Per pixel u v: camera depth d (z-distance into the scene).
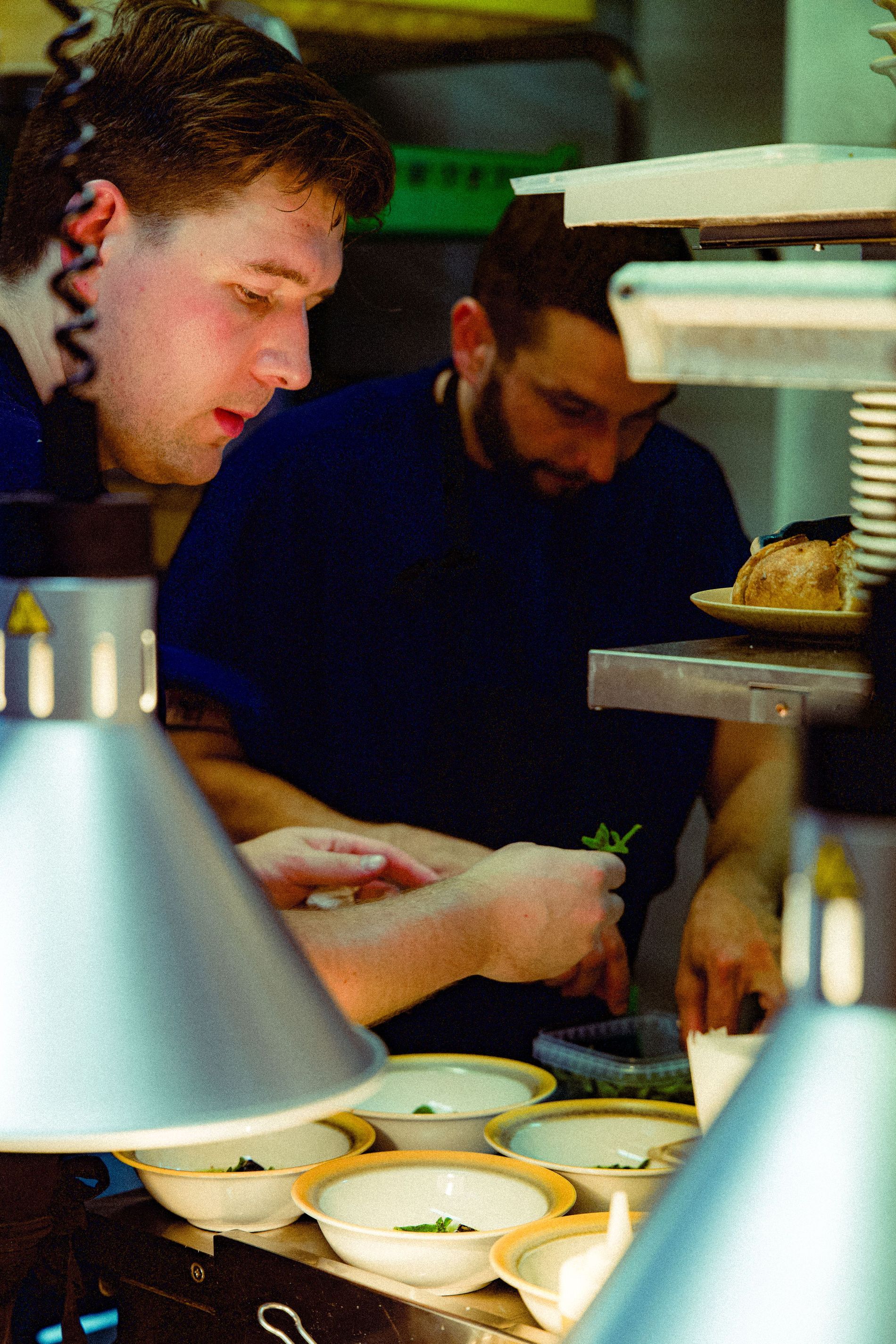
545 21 2.44
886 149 0.90
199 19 1.28
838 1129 0.34
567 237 1.94
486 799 2.15
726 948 1.63
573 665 2.16
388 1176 1.19
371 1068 0.51
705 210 0.92
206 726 1.99
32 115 1.21
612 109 2.73
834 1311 0.32
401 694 2.15
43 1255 1.11
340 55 2.57
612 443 2.06
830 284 0.40
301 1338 1.07
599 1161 1.26
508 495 2.12
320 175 1.29
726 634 2.21
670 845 2.21
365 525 2.14
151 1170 1.15
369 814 2.15
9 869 0.47
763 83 2.48
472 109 2.97
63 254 1.06
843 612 0.96
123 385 1.30
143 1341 1.17
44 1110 0.44
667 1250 0.34
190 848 0.49
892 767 0.35
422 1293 1.03
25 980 0.46
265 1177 1.13
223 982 0.48
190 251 1.27
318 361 2.93
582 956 1.43
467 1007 1.94
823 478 2.30
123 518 0.50
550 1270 1.03
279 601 2.14
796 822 0.37
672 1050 1.54
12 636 0.50
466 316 2.10
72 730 0.50
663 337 0.44
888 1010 0.35
